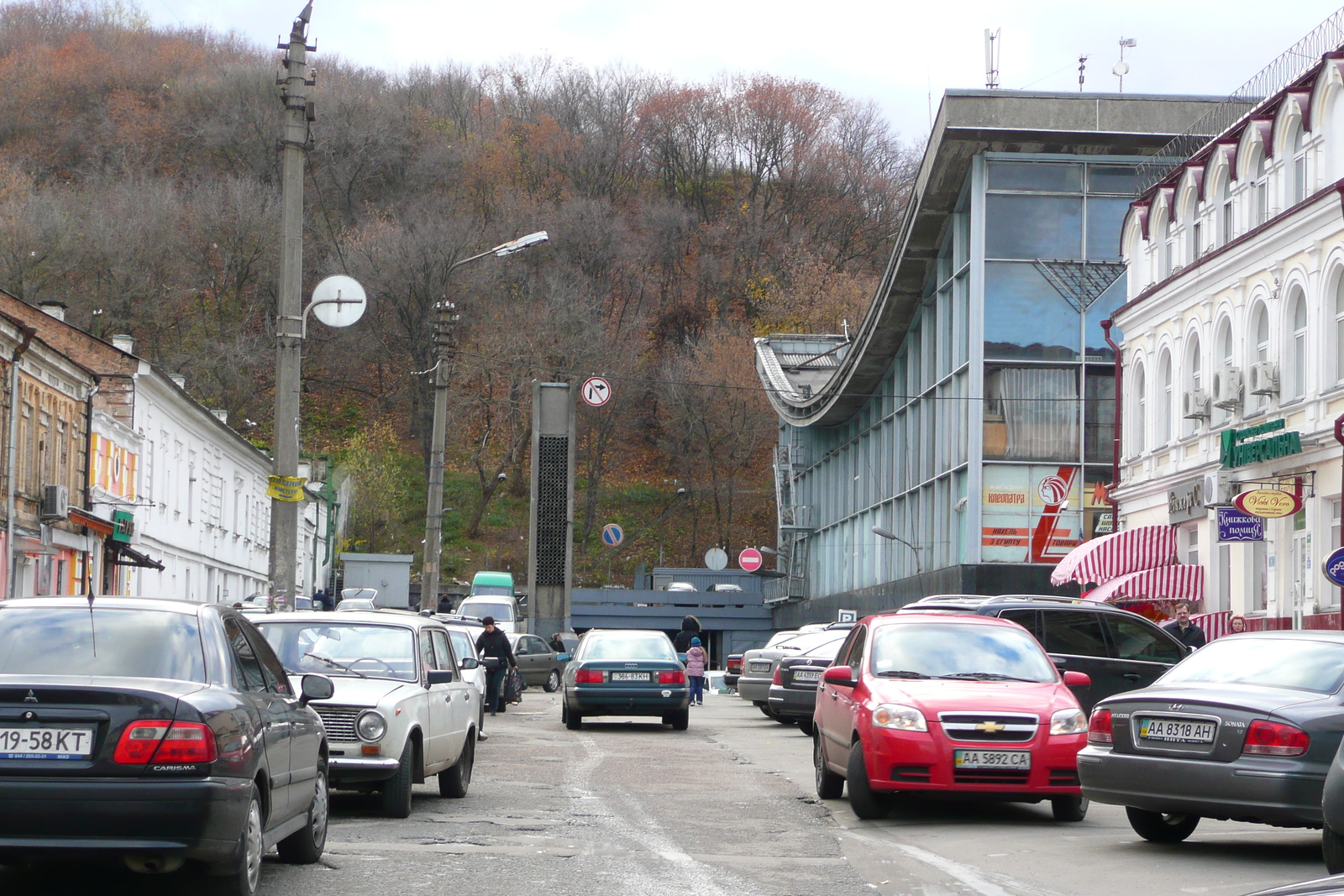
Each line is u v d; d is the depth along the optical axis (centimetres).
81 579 3975
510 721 2739
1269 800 951
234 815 745
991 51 4150
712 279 9662
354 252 8738
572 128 10231
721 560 7675
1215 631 2725
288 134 1906
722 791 1484
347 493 8250
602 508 9338
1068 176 4000
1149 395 3130
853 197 9938
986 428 3959
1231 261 2686
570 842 1070
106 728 720
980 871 960
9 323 3291
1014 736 1212
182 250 8206
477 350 8694
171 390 4656
